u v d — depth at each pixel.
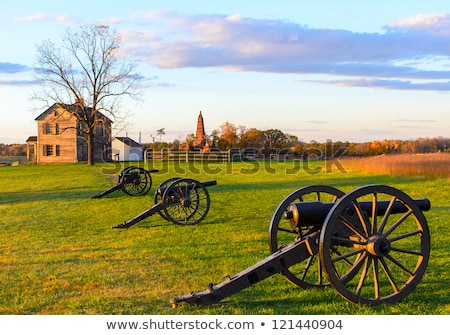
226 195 23.92
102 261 10.48
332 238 6.91
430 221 14.45
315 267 9.20
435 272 8.84
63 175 42.59
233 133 79.00
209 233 13.60
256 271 7.27
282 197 22.77
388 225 13.77
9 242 13.27
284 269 7.32
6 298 8.11
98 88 61.91
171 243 12.30
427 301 7.32
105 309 7.40
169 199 15.20
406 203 7.13
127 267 9.87
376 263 7.09
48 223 16.67
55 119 72.56
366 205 7.40
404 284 7.54
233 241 12.33
